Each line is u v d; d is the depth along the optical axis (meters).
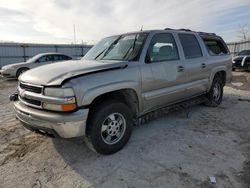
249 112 5.25
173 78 4.12
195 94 4.89
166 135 3.95
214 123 4.52
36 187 2.60
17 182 2.70
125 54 3.75
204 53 5.06
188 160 3.10
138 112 3.67
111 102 3.22
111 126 3.27
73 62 3.72
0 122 4.80
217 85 5.70
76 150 3.46
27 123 3.08
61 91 2.76
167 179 2.69
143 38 3.84
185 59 4.44
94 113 3.06
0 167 3.03
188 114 5.09
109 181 2.69
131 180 2.69
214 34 5.77
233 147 3.46
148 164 3.03
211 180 2.64
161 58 3.97
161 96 3.93
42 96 2.90
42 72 3.20
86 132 3.10
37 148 3.54
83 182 2.68
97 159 3.18
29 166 3.04
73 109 2.79
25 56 22.75
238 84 9.52
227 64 5.89
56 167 3.01
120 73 3.26
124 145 3.47
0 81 11.92
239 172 2.79
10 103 6.66
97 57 4.02
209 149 3.41
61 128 2.78
